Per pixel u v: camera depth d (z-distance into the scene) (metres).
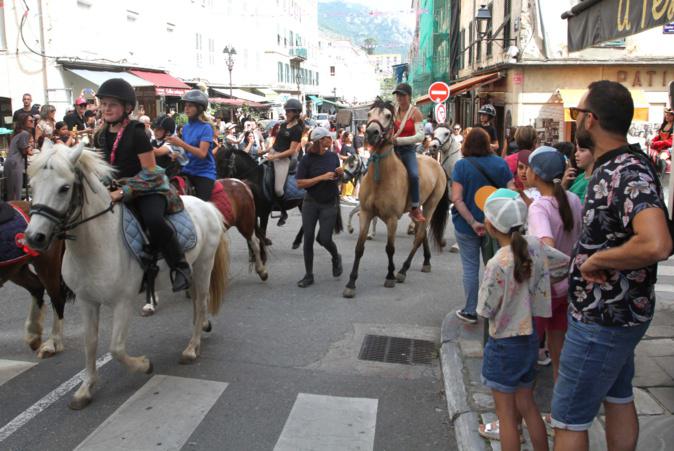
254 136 16.75
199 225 5.17
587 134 2.72
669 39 17.36
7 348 5.48
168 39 27.80
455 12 31.08
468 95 27.92
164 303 6.87
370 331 6.04
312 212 7.57
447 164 11.08
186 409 4.35
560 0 17.53
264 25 49.31
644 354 5.09
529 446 3.71
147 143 4.48
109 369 5.02
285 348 5.57
